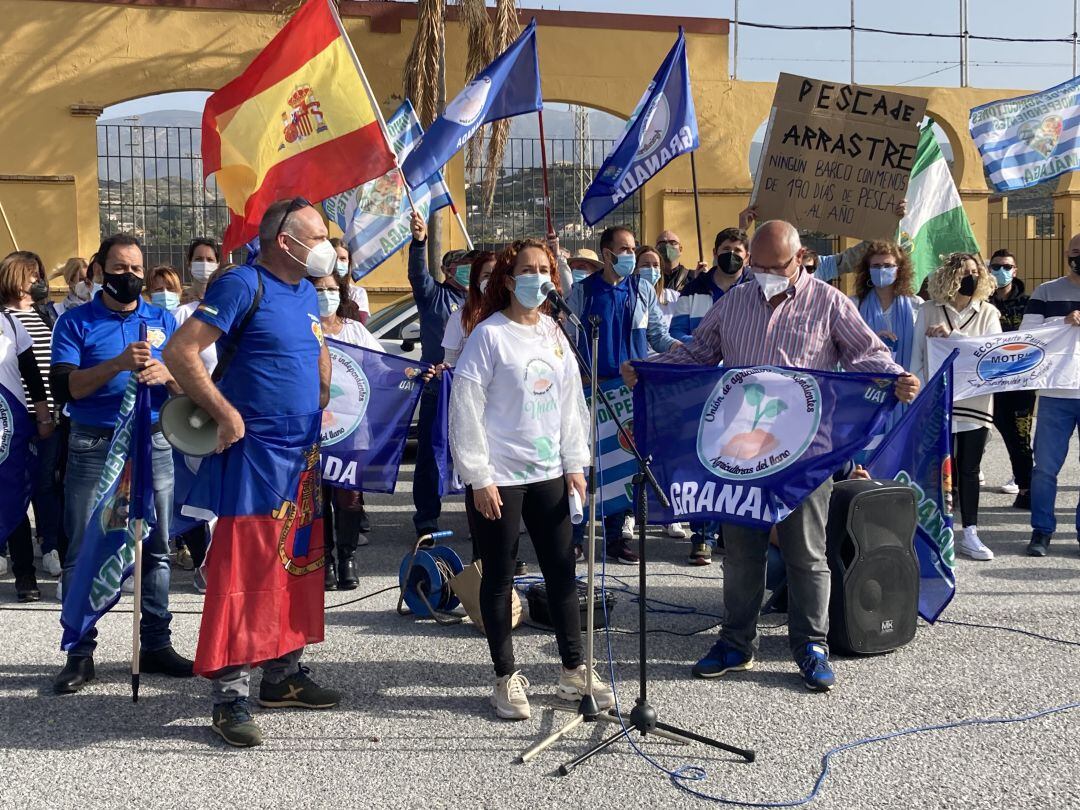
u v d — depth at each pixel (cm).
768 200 795
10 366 609
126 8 1517
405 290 1598
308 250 435
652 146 815
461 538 805
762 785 388
